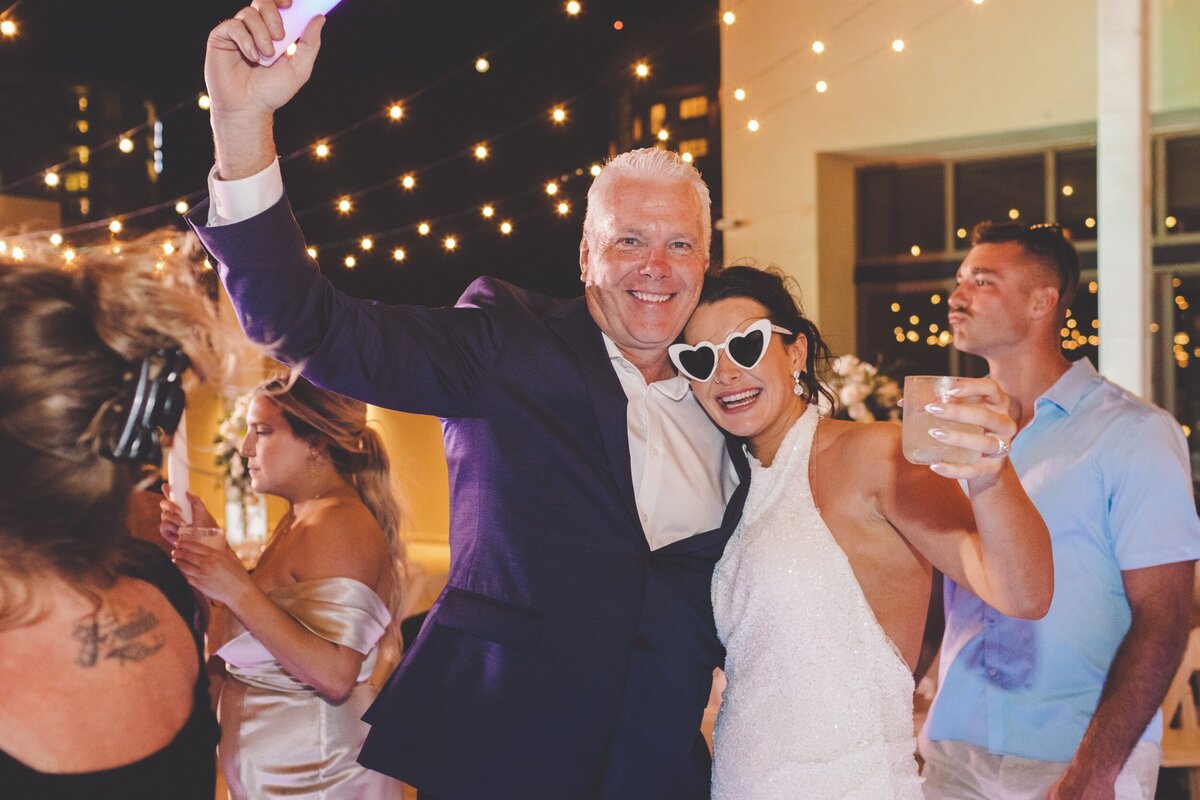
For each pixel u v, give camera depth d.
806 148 8.35
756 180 8.54
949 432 1.57
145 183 10.45
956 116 7.84
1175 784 4.26
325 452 2.80
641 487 2.25
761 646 2.08
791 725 2.02
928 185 8.59
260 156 1.79
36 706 1.26
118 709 1.31
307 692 2.60
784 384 2.22
